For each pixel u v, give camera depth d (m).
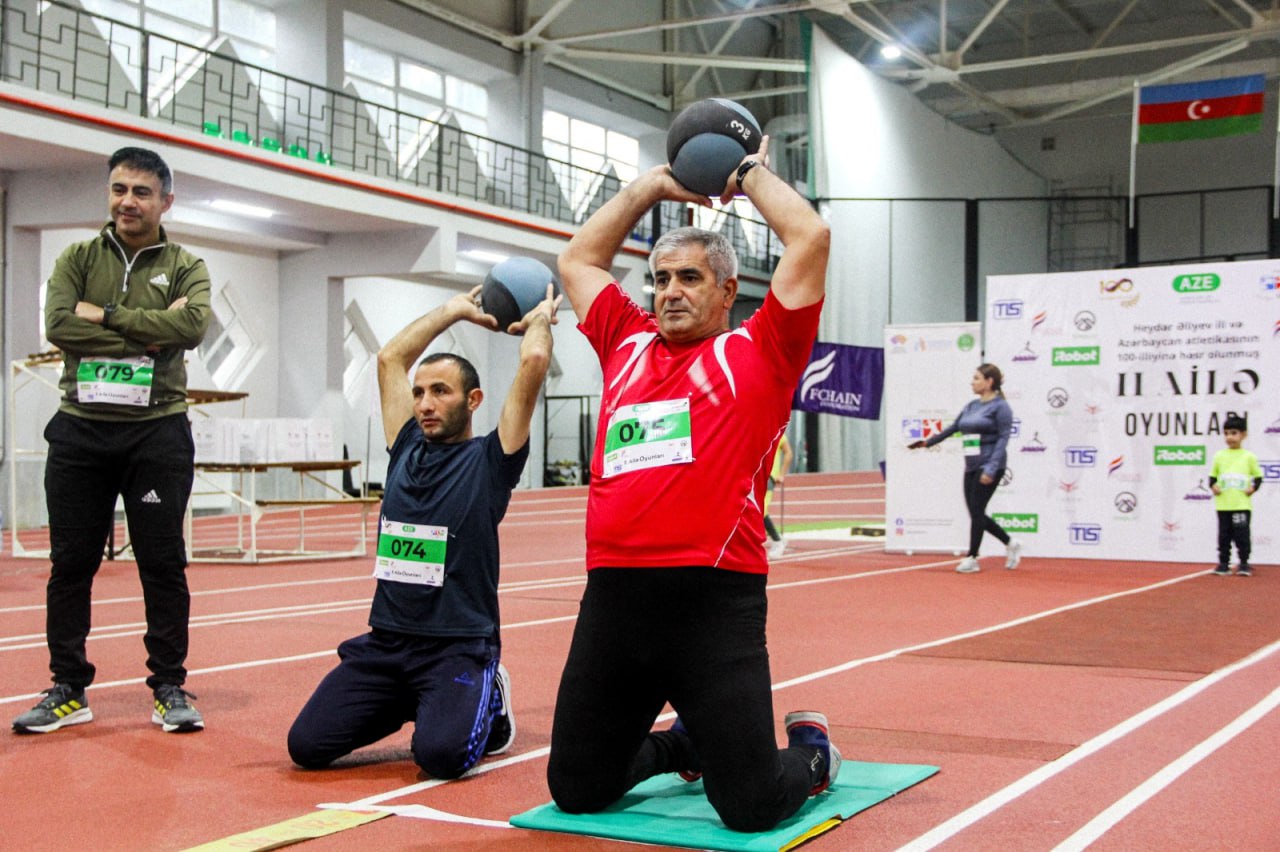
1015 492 13.89
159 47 21.39
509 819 3.70
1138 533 13.45
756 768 3.39
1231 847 3.40
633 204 3.88
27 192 18.19
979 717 5.31
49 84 19.19
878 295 28.75
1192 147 35.41
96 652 7.05
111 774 4.28
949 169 31.80
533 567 12.71
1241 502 12.17
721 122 3.64
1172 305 13.34
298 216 21.34
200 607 9.27
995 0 32.25
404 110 26.45
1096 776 4.25
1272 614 9.04
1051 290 13.73
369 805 3.89
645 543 3.43
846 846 3.42
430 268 22.55
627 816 3.68
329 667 6.56
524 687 6.03
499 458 4.50
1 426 18.56
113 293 5.10
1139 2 33.09
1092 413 13.61
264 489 23.31
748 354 3.50
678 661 3.45
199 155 18.19
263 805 3.90
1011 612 9.13
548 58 29.06
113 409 4.97
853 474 32.34
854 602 9.77
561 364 31.11
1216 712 5.41
